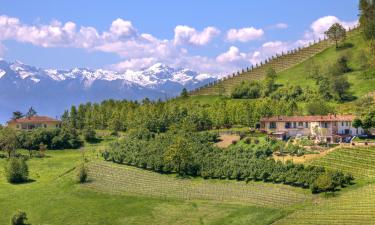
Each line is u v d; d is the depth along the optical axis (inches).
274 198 7815.0
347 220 6663.4
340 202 7229.3
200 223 7352.4
